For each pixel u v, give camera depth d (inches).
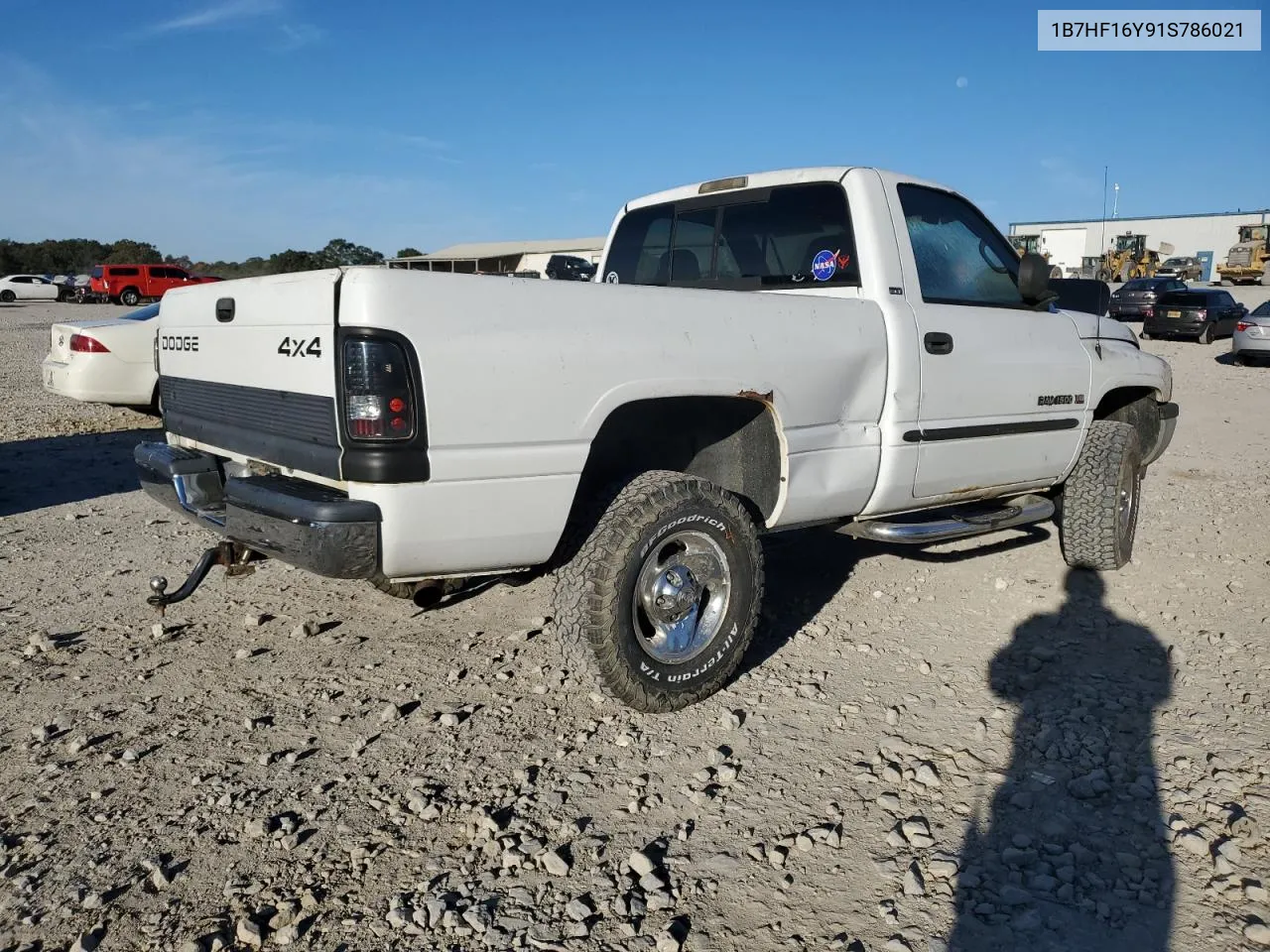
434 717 151.3
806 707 156.3
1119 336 236.1
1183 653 177.0
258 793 129.1
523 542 133.8
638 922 104.4
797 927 104.0
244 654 173.9
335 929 103.1
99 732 145.8
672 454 169.8
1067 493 223.0
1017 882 111.6
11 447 391.5
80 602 203.0
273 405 137.3
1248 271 2071.9
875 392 171.5
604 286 138.6
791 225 186.7
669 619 149.3
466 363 124.6
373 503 122.8
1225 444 434.6
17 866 113.3
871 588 215.6
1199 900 108.3
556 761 138.3
